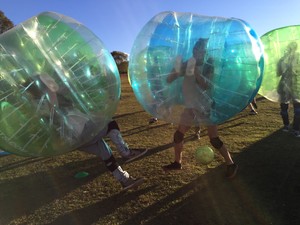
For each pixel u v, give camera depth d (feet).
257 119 24.45
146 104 11.61
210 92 10.61
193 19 11.05
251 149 17.20
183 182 13.83
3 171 16.97
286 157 15.67
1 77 9.41
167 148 18.66
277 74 14.57
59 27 10.28
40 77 9.60
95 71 10.42
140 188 13.58
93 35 10.94
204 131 21.91
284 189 12.59
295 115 18.67
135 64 11.32
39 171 16.57
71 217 11.87
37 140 10.12
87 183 14.60
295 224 10.28
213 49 10.37
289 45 14.44
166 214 11.51
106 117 11.07
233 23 10.81
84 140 10.97
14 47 9.55
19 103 9.57
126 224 11.12
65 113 10.15
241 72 10.51
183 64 10.46
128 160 13.55
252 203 11.80
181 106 11.03
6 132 9.79
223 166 15.17
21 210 12.72
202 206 11.87
